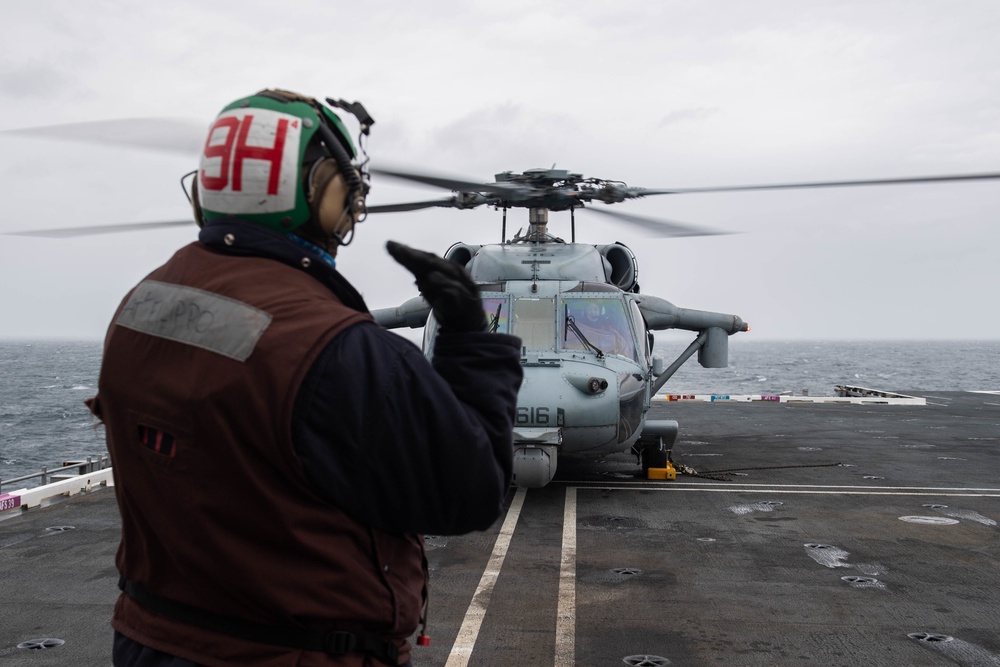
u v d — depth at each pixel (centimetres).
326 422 181
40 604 617
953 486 1146
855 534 857
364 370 185
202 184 204
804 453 1480
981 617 597
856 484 1163
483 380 203
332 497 186
